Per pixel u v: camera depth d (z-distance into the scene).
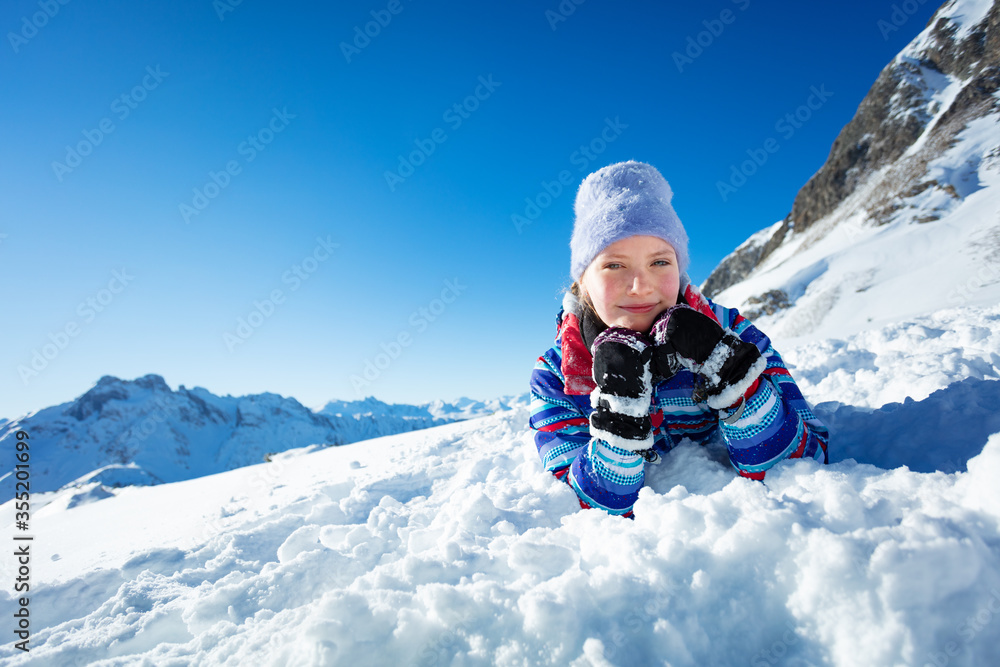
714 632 0.82
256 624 1.14
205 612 1.29
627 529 1.06
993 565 0.74
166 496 4.90
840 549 0.79
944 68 66.12
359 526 1.69
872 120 69.25
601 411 1.21
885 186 54.56
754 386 1.24
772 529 0.89
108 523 3.71
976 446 1.27
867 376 2.47
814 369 3.49
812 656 0.75
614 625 0.82
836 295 37.91
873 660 0.70
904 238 41.72
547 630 0.82
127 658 1.05
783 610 0.82
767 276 54.09
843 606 0.76
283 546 1.68
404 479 2.56
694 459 1.46
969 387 1.55
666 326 1.15
